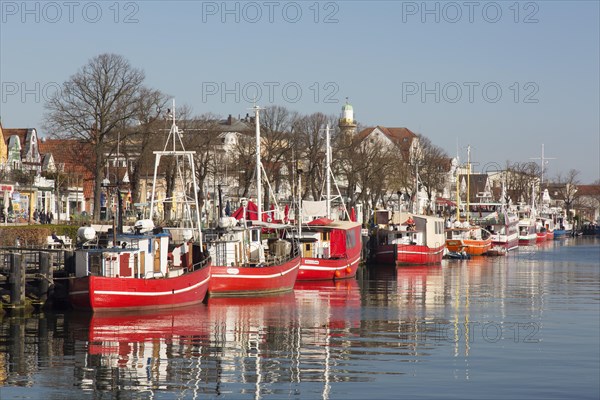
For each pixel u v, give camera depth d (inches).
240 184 6614.2
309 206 4803.2
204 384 2018.9
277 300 3462.1
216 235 3501.5
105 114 5191.9
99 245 3100.4
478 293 3927.2
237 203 6427.2
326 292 3818.9
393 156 7849.4
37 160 6456.7
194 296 3166.8
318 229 4347.9
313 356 2327.8
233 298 3425.2
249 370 2153.1
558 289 4151.1
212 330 2684.5
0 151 5876.0
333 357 2319.1
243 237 3565.5
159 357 2284.7
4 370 2116.1
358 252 4569.4
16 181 5684.1
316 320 2950.3
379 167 7224.4
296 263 3786.9
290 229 4210.1
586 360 2314.2
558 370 2196.1
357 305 3390.7
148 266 3080.7
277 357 2306.8
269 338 2581.2
